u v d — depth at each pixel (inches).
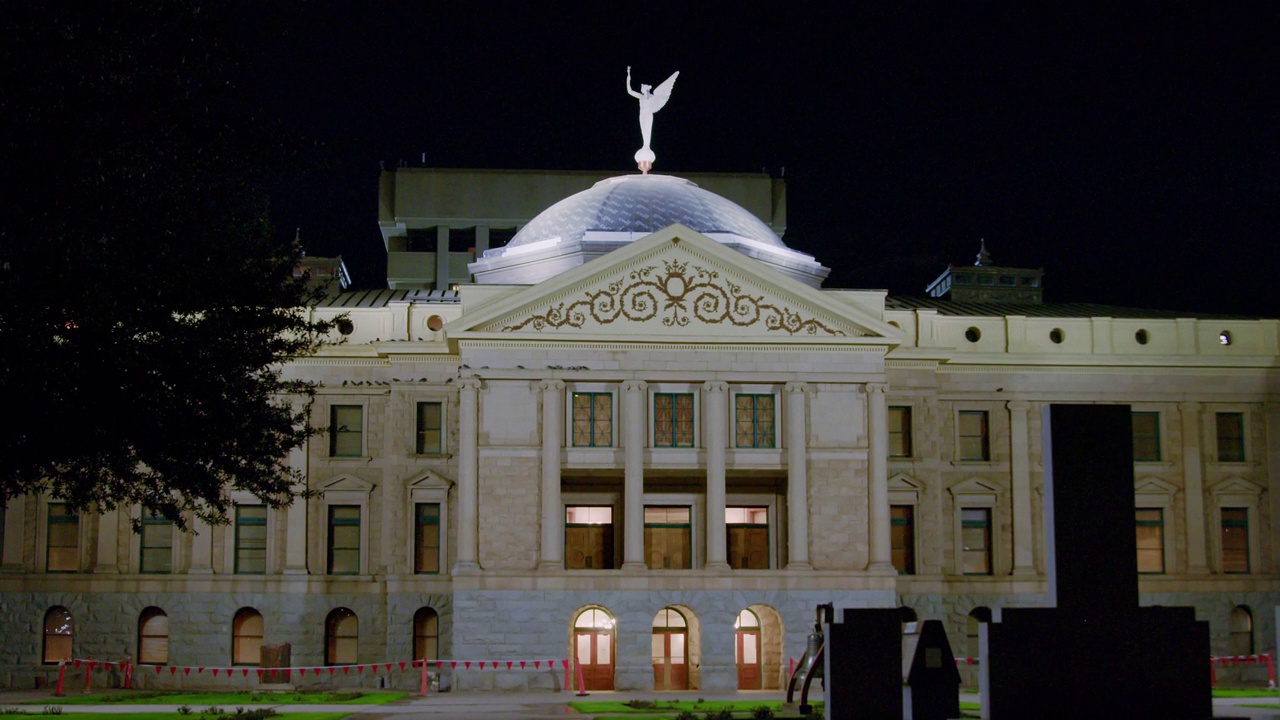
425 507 2640.3
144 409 1328.7
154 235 1328.7
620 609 2369.6
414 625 2593.5
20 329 1228.5
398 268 3971.5
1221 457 2807.6
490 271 2893.7
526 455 2420.0
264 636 2586.1
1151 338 2807.6
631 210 2847.0
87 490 1418.6
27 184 1218.6
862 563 2438.5
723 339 2452.0
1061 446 1109.7
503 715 1705.2
